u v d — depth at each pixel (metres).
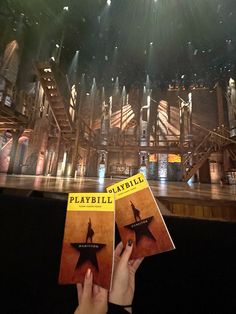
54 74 10.10
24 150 15.33
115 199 1.57
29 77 17.19
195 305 1.66
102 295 1.24
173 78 22.62
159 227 1.45
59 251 1.95
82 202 1.51
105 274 1.28
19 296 1.92
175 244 1.81
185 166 13.55
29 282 1.93
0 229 2.08
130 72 24.55
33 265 1.97
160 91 21.61
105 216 1.44
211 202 2.14
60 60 22.27
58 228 2.01
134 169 18.52
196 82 21.25
